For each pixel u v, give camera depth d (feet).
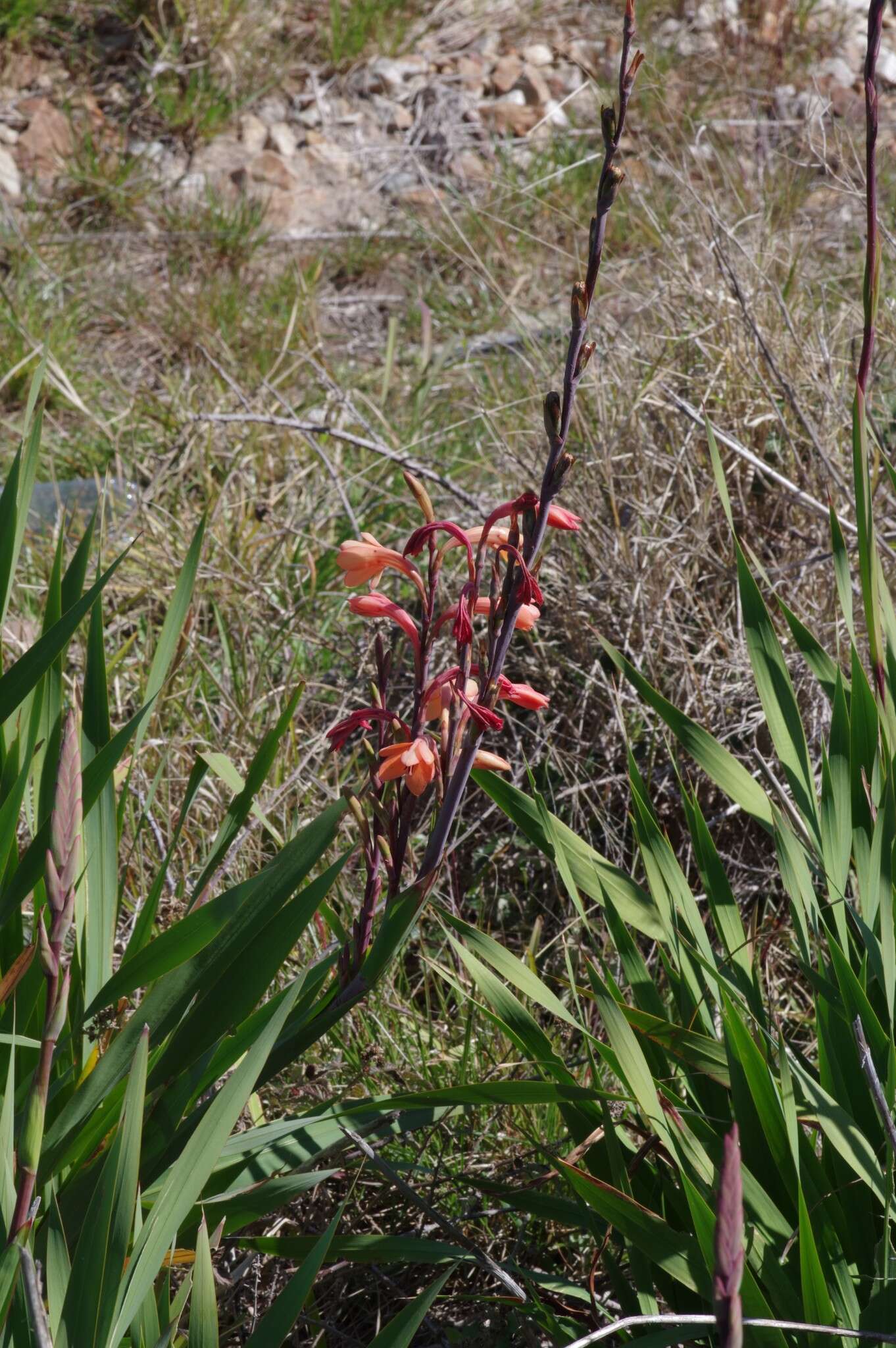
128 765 7.25
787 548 10.08
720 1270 5.08
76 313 17.49
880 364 11.23
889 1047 6.27
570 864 6.68
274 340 16.58
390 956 6.22
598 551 10.05
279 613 10.63
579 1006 7.02
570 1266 6.86
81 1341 5.79
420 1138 7.11
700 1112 6.57
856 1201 6.33
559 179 20.58
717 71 24.16
